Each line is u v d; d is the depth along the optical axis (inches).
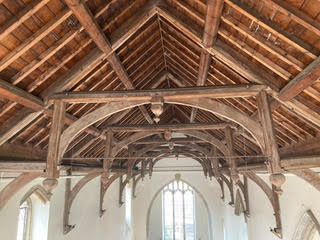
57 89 173.6
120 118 304.2
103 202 411.8
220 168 473.1
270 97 193.6
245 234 413.7
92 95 185.8
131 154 415.8
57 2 128.3
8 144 193.6
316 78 135.3
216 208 604.7
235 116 185.2
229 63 172.4
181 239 655.8
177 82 287.9
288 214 302.2
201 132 332.8
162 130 310.7
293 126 215.3
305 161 186.9
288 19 126.9
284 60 143.7
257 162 323.3
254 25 142.9
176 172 629.3
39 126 206.5
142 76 254.1
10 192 203.9
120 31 166.9
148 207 614.5
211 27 150.9
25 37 131.4
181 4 157.6
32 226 269.1
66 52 158.4
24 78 154.0
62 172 290.4
